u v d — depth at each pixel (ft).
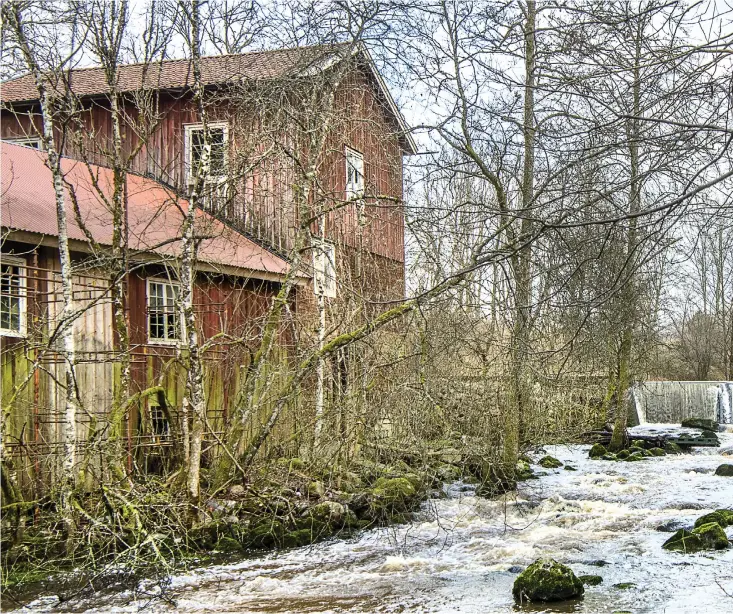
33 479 38.14
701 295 154.30
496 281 42.88
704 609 29.01
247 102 48.29
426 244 47.06
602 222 21.16
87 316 43.16
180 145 64.54
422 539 41.65
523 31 30.76
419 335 51.13
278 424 50.83
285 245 62.75
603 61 26.66
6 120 64.39
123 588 33.81
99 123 65.87
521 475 58.49
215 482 44.62
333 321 54.85
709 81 22.38
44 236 41.09
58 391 40.47
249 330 47.52
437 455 52.90
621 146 24.73
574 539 40.57
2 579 34.04
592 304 28.60
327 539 42.24
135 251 43.98
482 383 52.44
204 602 32.01
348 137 54.95
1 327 39.37
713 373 158.81
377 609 30.60
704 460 70.69
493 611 29.86
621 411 76.95
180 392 50.29
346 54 47.06
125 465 42.73
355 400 48.65
